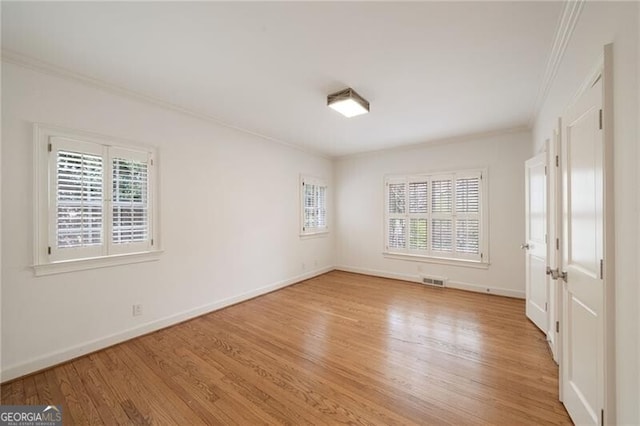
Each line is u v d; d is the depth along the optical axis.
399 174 4.91
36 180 2.11
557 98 2.12
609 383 1.16
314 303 3.71
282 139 4.32
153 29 1.73
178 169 3.05
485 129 3.80
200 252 3.27
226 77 2.35
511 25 1.69
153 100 2.77
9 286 2.00
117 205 2.56
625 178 1.05
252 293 3.94
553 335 2.29
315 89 2.57
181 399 1.80
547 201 2.34
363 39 1.84
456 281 4.34
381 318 3.18
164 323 2.91
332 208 5.77
